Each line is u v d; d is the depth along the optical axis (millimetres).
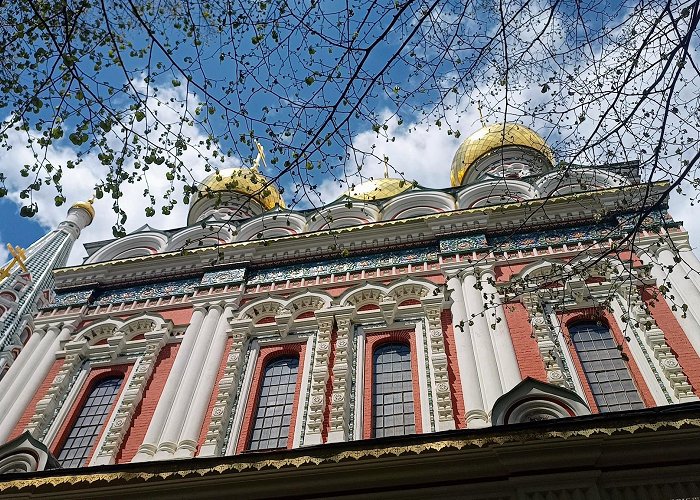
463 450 8555
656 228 11078
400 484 8719
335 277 15930
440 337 13094
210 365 13844
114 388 14469
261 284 16266
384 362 13352
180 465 9172
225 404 12766
